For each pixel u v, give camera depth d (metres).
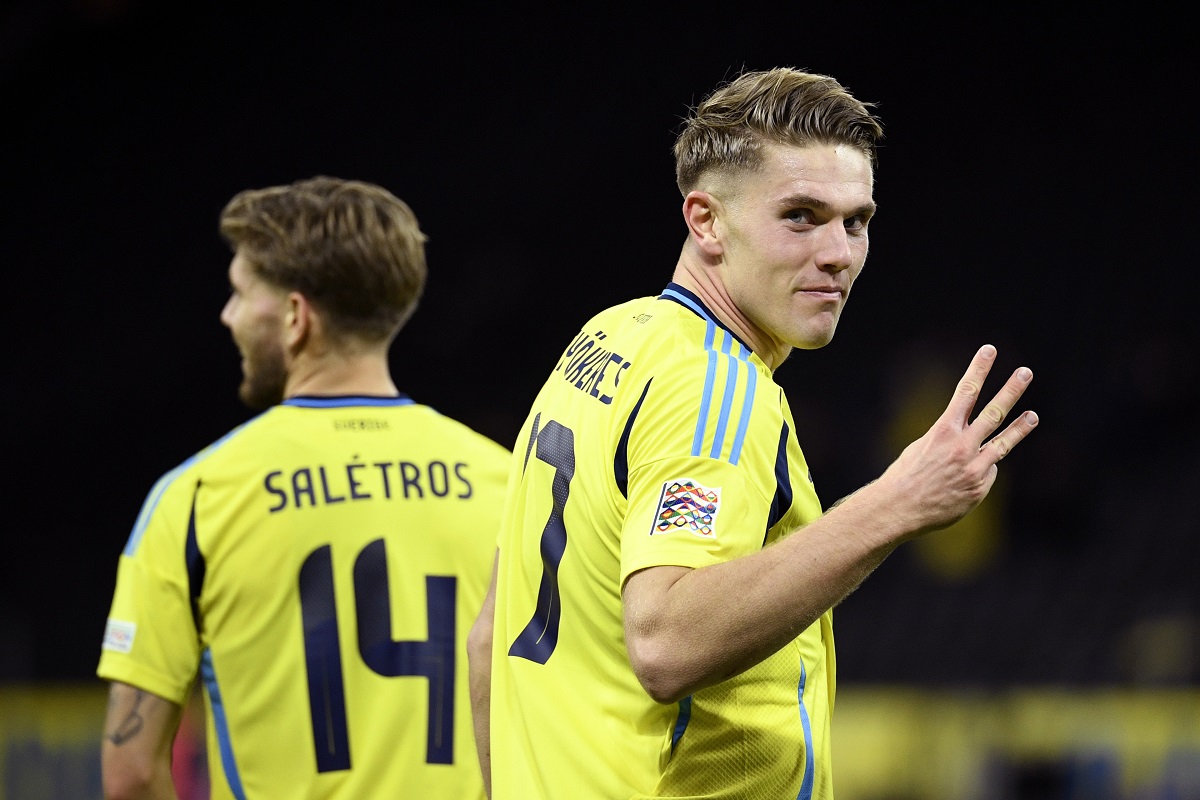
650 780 6.59
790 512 6.67
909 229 52.91
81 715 24.75
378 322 10.02
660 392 6.55
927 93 55.94
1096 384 44.75
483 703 7.63
